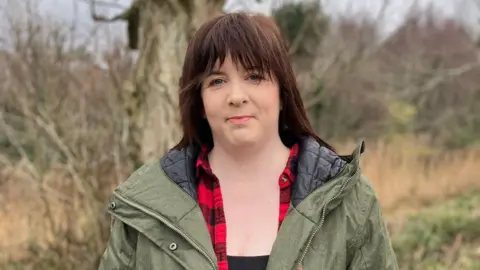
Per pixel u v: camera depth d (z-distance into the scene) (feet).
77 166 13.53
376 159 27.50
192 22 13.32
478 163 30.60
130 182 5.31
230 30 4.79
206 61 4.87
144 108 13.43
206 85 4.95
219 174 5.21
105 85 15.53
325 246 4.80
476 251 17.85
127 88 13.76
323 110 38.40
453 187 26.37
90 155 14.17
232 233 4.95
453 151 37.35
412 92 40.42
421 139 40.96
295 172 5.12
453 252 17.60
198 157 5.30
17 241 14.34
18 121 16.14
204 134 5.52
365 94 40.78
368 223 5.03
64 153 13.99
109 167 13.75
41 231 14.26
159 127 13.28
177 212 4.96
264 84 4.87
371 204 5.10
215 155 5.29
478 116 42.68
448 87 43.70
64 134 14.43
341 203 4.95
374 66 40.45
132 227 5.16
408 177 26.37
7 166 14.43
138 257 5.10
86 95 15.69
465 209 22.71
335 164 4.99
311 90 16.51
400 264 16.74
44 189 13.52
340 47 17.21
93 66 15.89
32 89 15.03
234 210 5.05
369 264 5.04
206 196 5.17
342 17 18.22
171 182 5.16
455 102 43.62
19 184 15.06
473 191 26.30
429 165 30.01
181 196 5.06
